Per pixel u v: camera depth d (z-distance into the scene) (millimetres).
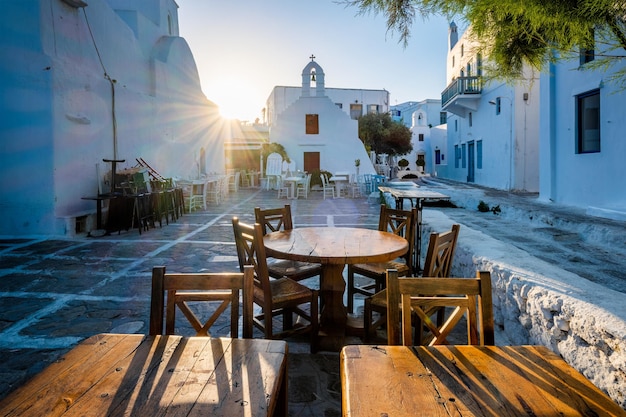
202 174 17672
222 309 2109
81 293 4887
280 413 1947
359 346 1883
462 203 12188
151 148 12930
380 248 3475
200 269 5984
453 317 2031
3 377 2996
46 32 8219
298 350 3475
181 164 15883
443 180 24125
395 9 3150
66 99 8609
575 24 2822
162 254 6918
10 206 8328
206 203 14516
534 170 14219
